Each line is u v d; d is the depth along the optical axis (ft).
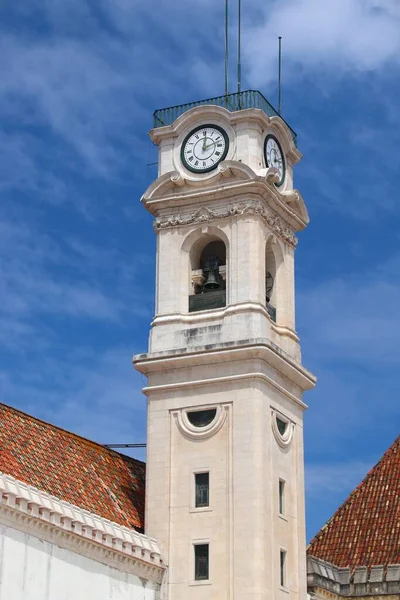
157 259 267.80
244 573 237.86
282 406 259.19
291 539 254.27
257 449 245.45
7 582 203.00
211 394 252.62
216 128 268.62
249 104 268.41
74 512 222.28
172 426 254.68
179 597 241.96
